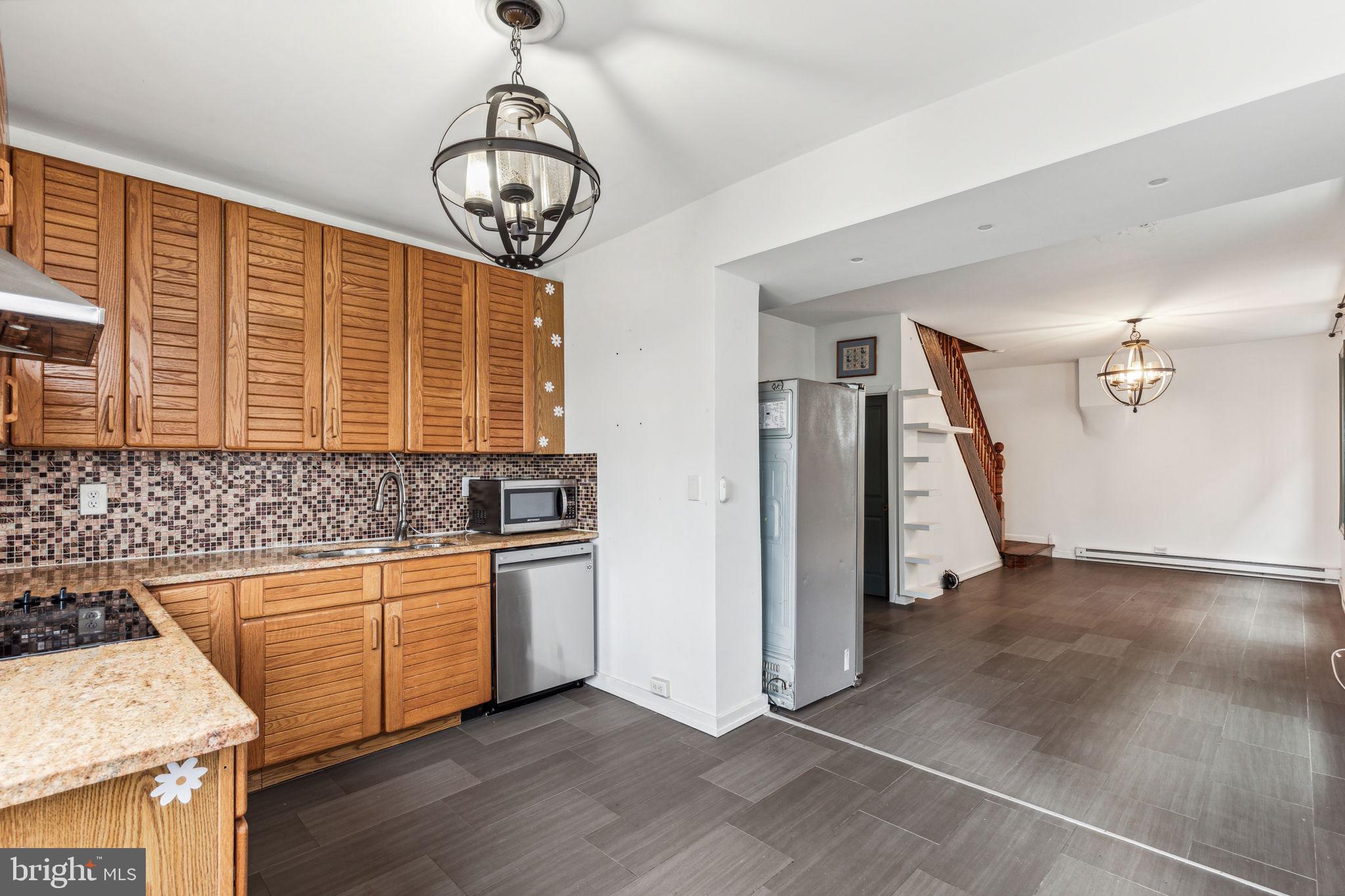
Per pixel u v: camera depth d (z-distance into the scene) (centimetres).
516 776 253
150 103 215
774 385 330
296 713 250
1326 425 648
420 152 248
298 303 274
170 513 266
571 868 196
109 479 252
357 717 266
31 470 236
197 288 248
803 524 324
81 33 178
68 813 91
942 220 240
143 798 96
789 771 258
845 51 192
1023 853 204
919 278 439
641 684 331
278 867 196
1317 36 154
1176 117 174
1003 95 206
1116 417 779
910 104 223
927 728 301
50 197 218
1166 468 744
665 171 274
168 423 241
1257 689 352
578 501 371
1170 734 295
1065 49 192
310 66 195
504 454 370
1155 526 751
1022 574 717
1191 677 372
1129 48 182
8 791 78
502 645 313
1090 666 394
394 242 307
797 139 247
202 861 101
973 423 744
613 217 322
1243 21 164
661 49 190
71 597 184
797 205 262
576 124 234
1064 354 762
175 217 244
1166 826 220
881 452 591
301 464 302
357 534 319
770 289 338
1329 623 489
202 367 249
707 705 297
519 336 356
